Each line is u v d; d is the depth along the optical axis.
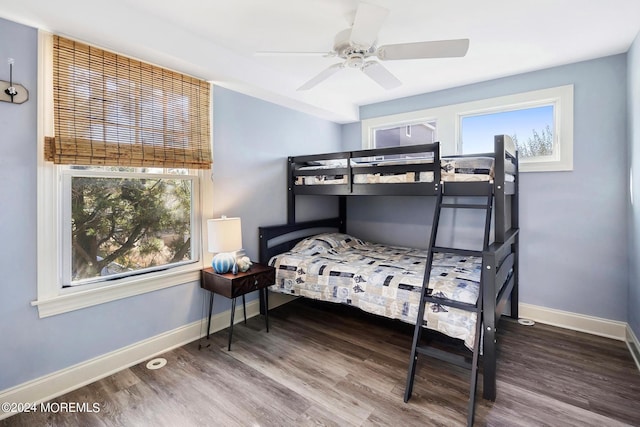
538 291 3.21
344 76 3.29
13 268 1.88
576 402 1.96
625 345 2.70
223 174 3.03
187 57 2.39
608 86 2.81
